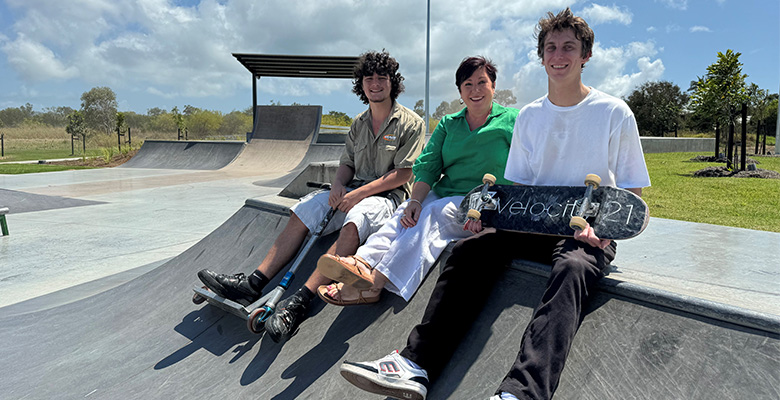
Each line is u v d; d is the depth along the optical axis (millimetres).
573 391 1548
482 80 2338
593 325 1682
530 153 2121
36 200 8844
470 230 2043
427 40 16328
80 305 3469
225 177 12922
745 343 1414
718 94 12727
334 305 2414
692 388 1395
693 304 1542
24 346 2887
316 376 2055
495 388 1671
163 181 12016
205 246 3664
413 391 1650
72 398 2281
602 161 1916
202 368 2377
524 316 1825
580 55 1858
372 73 2666
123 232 6074
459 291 1844
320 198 2754
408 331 2043
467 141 2426
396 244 2154
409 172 2730
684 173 11727
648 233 3213
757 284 1852
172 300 3158
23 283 4113
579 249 1685
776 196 7289
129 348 2715
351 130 2986
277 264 2607
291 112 17969
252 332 2436
